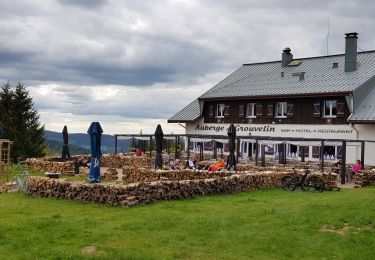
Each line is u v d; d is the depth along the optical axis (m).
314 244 11.66
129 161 40.19
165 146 53.56
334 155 39.31
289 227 13.20
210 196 19.97
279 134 44.72
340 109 39.94
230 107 49.62
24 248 11.26
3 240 11.91
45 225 13.41
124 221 14.08
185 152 50.28
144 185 17.62
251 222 13.79
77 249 11.07
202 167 32.84
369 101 39.03
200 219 14.11
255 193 21.66
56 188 19.78
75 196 18.94
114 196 17.28
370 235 12.42
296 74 46.56
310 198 19.33
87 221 14.04
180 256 10.67
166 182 18.50
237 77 55.53
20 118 53.44
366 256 10.83
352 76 42.09
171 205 17.09
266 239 12.02
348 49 43.84
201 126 52.53
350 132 38.97
